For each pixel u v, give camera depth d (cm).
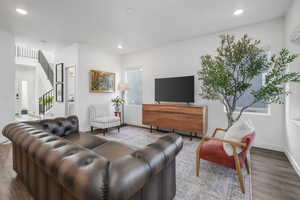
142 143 329
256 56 230
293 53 229
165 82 407
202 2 224
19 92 748
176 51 403
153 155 104
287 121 249
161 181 121
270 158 247
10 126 171
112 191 66
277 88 206
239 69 235
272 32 276
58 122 233
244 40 227
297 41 225
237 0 220
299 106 227
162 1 222
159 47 438
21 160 167
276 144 277
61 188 101
